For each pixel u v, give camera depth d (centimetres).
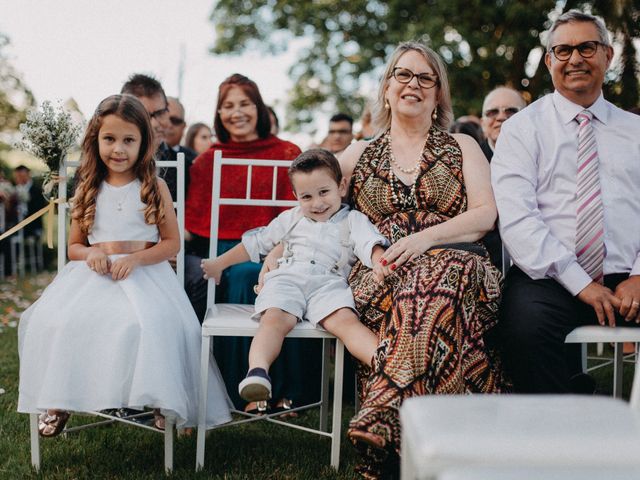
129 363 276
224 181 432
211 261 341
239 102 436
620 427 146
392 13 1099
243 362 388
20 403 281
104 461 303
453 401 163
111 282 295
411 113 326
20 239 1209
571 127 316
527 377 285
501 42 906
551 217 313
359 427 247
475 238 309
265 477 284
